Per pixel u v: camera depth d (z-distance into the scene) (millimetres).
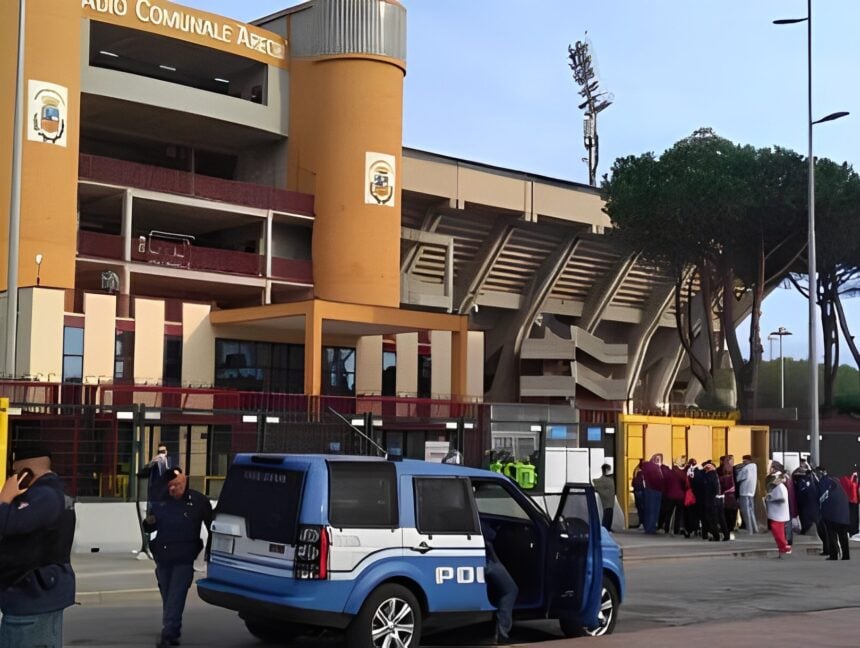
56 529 6441
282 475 10469
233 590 10609
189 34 45375
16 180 28922
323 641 12008
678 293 51531
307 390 38375
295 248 48812
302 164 48344
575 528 11820
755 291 50812
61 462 22031
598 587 11711
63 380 36500
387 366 45969
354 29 47594
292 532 10188
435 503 10867
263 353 42688
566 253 63438
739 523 31562
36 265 39062
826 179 47906
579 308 68312
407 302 56156
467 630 12398
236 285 45812
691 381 77125
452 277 59031
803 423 43750
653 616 14477
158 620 13492
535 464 28531
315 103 48031
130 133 48188
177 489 11391
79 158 41625
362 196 47344
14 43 39531
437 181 54812
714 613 14852
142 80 44000
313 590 10023
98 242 41688
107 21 42969
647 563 22453
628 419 31188
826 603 16078
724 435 34969
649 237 50375
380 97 47812
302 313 38844
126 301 38906
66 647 11422
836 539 23922
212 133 48531
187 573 11383
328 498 10195
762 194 47688
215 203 45000
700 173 47562
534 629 13148
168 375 39750
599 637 12133
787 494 24859
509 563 12055
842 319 56125
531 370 65750
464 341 43250
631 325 71750
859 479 31141
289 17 49344
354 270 47094
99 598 15414
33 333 35625
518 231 60656
